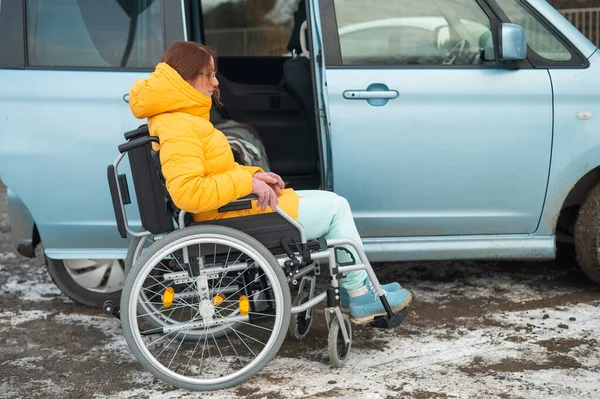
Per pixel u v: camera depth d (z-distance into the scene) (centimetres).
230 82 503
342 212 331
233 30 523
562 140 396
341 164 393
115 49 389
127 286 308
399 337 368
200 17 497
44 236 395
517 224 408
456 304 411
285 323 317
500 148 396
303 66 487
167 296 312
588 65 398
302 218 322
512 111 394
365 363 340
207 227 307
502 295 424
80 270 416
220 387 316
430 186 399
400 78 392
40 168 384
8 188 400
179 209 316
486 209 404
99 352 364
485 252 411
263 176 315
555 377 320
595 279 422
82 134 383
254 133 434
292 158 495
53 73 384
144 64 388
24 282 475
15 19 385
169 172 296
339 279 335
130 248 350
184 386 315
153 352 359
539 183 401
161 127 300
